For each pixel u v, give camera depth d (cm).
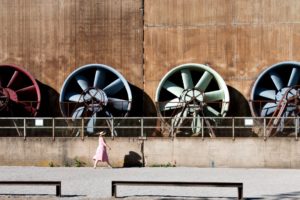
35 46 4216
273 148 3416
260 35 4088
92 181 2917
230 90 4088
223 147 3444
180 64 4131
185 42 4134
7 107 4003
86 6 4188
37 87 4025
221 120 3541
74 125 3572
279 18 4081
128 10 4169
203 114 3841
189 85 3928
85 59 4188
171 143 3472
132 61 4156
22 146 3519
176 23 4141
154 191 2623
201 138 3456
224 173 3184
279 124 3494
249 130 3541
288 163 3409
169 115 3962
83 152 3500
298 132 3444
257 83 3866
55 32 4209
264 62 4081
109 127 3559
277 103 3869
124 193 2566
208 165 3447
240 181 2902
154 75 4144
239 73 4094
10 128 3588
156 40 4147
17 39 4222
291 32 4075
